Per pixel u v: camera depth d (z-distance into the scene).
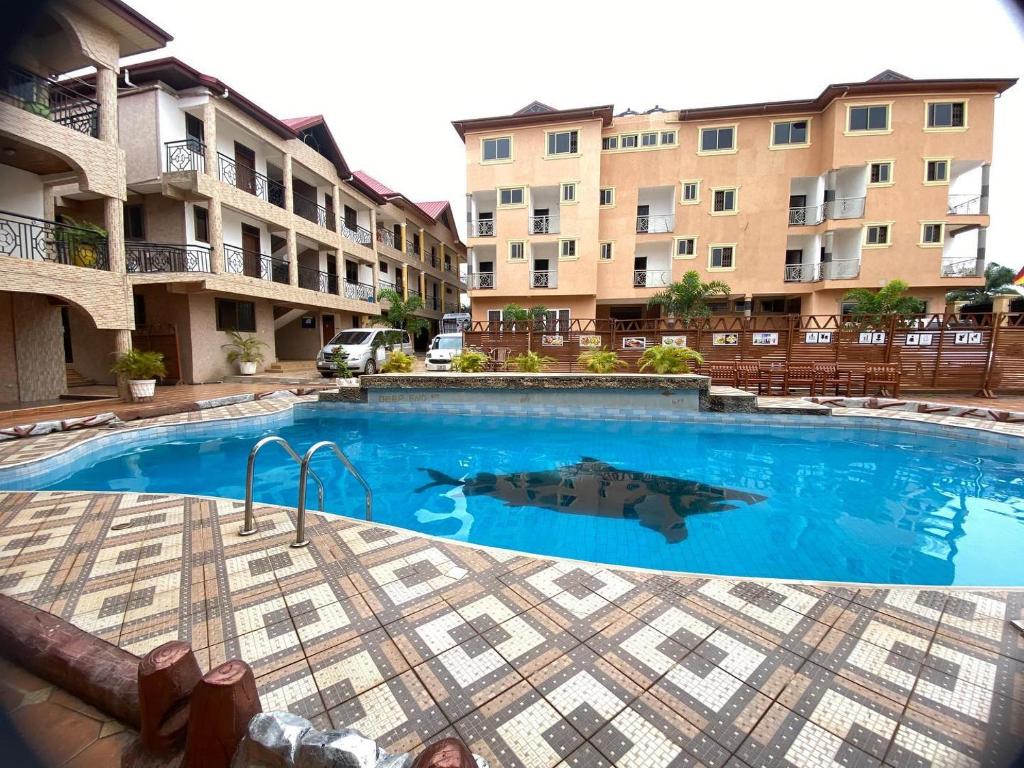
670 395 9.54
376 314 23.11
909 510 5.12
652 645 2.29
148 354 9.88
